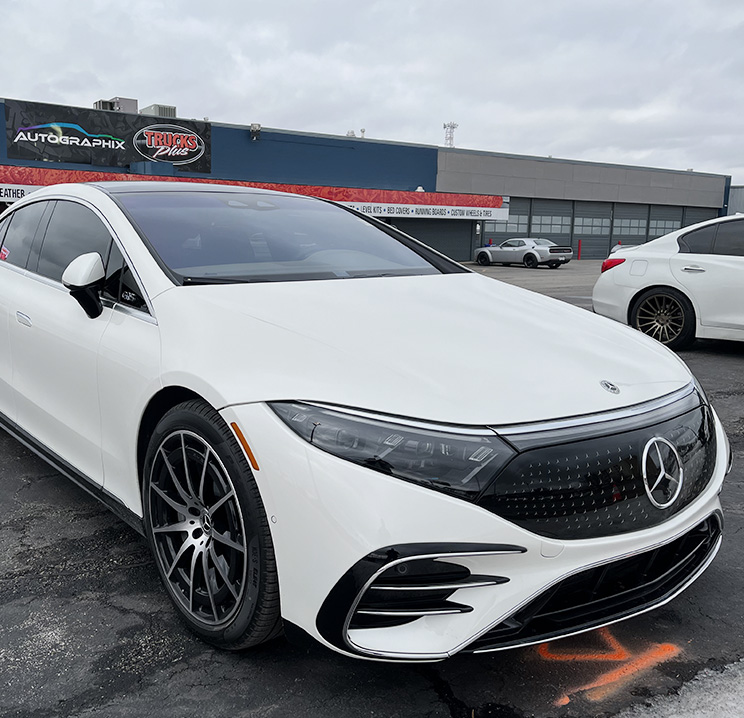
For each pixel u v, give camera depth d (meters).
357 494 1.56
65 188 3.11
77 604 2.22
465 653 1.61
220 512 1.91
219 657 1.95
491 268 30.17
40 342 2.75
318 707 1.76
